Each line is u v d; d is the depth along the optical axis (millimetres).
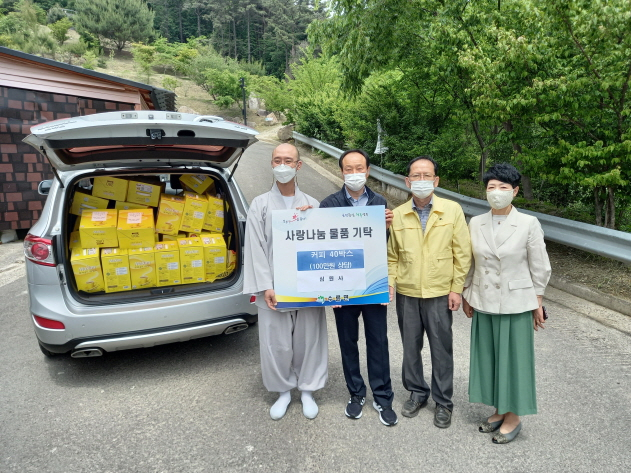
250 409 2629
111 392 2844
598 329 3670
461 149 8211
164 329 2875
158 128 2607
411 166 2387
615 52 4090
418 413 2584
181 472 2090
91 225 2953
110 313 2771
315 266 2406
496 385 2314
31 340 3652
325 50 7824
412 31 7180
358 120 10227
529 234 2219
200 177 3543
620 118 4668
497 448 2246
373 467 2107
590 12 4059
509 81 5113
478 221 2369
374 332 2465
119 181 3232
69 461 2174
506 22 5750
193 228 3277
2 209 6922
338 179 11531
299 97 17438
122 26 41656
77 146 2541
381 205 2451
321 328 2613
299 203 2576
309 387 2592
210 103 32875
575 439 2301
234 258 3371
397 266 2529
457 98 7746
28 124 7211
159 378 3021
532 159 5242
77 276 2889
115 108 8242
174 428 2443
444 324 2412
